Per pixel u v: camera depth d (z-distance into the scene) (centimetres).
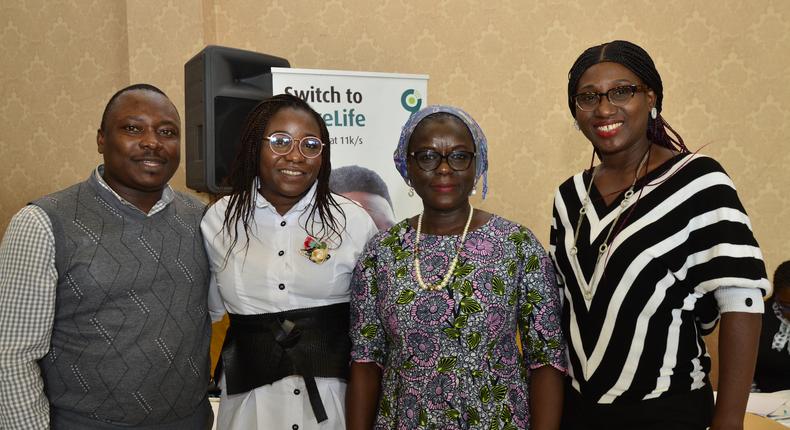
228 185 184
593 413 154
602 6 374
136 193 165
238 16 400
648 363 147
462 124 161
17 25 427
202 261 176
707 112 374
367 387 168
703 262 142
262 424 170
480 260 155
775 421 212
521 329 162
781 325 290
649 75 152
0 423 148
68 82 424
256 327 173
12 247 149
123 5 412
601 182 164
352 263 179
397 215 336
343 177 327
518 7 379
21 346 147
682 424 145
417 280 156
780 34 365
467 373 150
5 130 434
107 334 155
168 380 162
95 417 157
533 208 389
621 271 150
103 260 155
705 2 368
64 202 157
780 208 372
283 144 170
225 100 296
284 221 178
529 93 383
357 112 327
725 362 141
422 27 388
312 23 395
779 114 369
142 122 160
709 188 143
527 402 158
